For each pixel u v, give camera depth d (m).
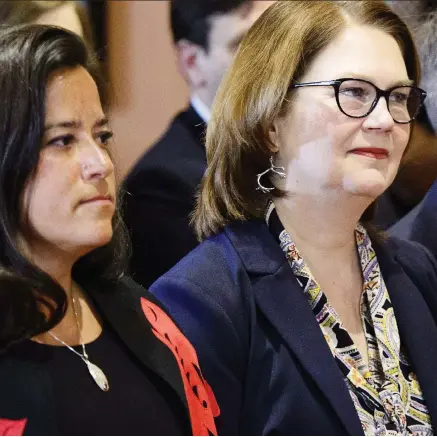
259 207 5.18
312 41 4.97
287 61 4.96
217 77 6.86
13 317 3.37
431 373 5.10
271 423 4.57
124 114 7.62
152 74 7.70
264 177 5.20
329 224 5.06
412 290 5.41
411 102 5.11
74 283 4.07
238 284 4.87
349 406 4.60
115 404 3.65
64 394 3.54
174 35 7.09
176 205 6.58
